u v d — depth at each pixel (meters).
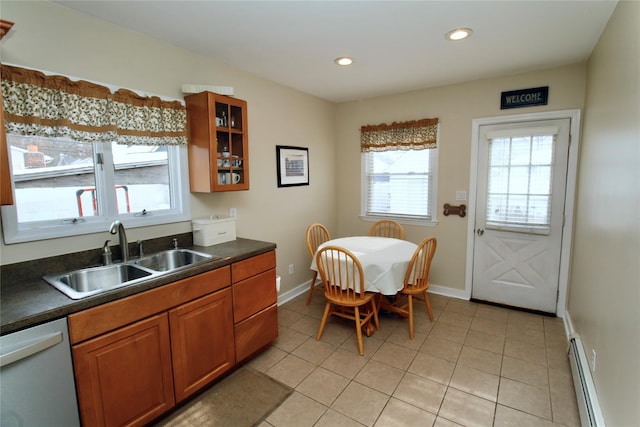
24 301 1.40
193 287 1.87
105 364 1.49
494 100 3.16
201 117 2.30
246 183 2.59
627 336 1.31
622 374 1.34
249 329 2.29
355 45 2.35
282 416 1.85
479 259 3.42
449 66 2.82
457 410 1.88
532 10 1.85
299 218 3.70
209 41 2.26
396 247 3.07
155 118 2.16
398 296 3.36
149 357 1.67
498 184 3.23
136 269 1.93
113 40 1.98
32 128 1.62
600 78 2.15
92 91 1.84
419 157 3.69
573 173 2.87
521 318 3.06
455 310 3.26
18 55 1.61
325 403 1.95
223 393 2.04
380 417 1.83
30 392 1.27
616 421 1.37
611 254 1.64
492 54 2.54
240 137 2.57
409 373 2.24
